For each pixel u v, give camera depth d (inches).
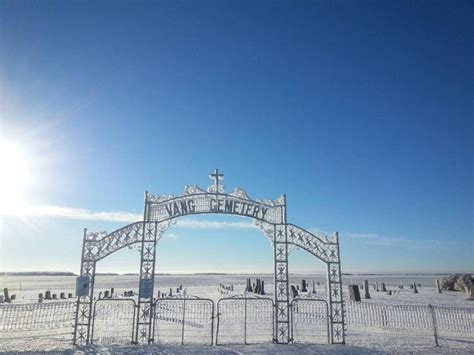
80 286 476.4
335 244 530.6
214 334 556.1
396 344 489.4
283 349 449.1
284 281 515.5
